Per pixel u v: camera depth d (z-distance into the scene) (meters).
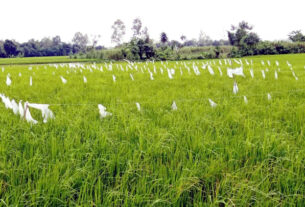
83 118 4.92
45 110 4.67
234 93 7.53
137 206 2.62
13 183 2.82
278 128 4.57
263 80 10.33
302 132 4.22
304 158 3.50
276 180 3.06
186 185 2.88
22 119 4.72
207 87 9.00
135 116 5.01
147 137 3.98
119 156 3.44
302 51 56.31
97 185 2.87
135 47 48.44
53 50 114.00
